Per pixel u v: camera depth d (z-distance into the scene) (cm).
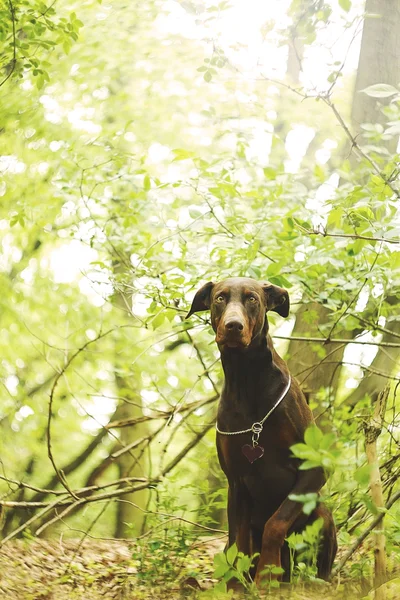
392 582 439
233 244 685
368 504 396
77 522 1423
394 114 633
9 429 1554
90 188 859
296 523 560
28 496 1656
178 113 1293
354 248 609
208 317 741
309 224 649
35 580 681
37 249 1467
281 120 1271
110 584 654
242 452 559
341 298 731
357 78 1008
